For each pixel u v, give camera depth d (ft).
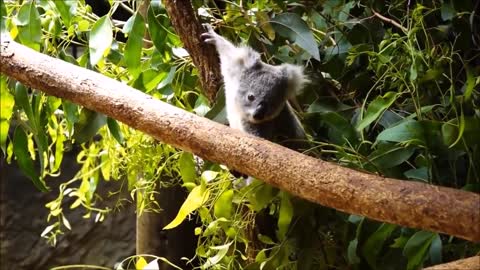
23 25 5.83
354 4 6.77
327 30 6.77
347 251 5.95
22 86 5.93
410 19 6.33
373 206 4.89
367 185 4.92
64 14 5.74
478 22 6.41
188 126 5.26
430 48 6.14
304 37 6.27
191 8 5.94
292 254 6.11
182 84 6.35
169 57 6.18
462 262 4.87
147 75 6.25
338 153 5.88
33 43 5.83
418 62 6.00
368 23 6.57
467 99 5.70
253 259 6.18
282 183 5.08
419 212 4.81
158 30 5.98
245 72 6.02
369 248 5.70
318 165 5.03
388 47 6.08
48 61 5.54
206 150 5.23
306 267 5.97
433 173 5.78
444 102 5.93
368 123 5.72
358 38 6.57
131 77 6.24
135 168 6.68
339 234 6.10
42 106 6.28
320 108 6.25
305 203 5.92
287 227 5.84
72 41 6.42
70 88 5.47
